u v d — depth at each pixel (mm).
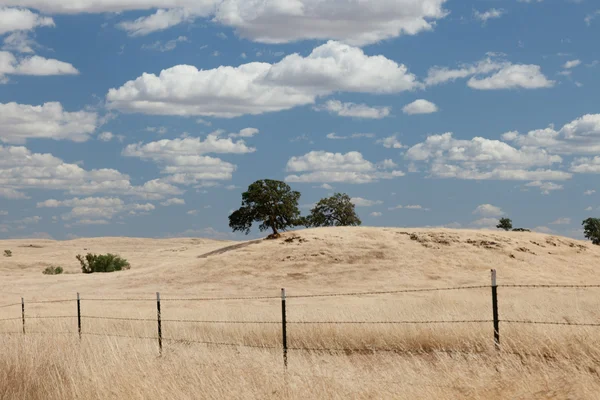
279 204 83938
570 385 8992
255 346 15016
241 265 69875
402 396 9023
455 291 45500
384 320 18594
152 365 10914
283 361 11938
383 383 9633
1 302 42031
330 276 63594
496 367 10367
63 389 9727
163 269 72438
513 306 22922
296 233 80875
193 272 69000
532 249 73750
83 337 15742
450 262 67250
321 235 78312
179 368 10672
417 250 71438
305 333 16750
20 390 10086
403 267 65375
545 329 13219
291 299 42969
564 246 77375
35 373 10555
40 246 198625
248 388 9438
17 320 23953
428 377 10047
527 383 9227
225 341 16500
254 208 83938
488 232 80625
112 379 10047
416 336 15156
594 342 11766
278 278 64312
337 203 116812
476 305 25281
